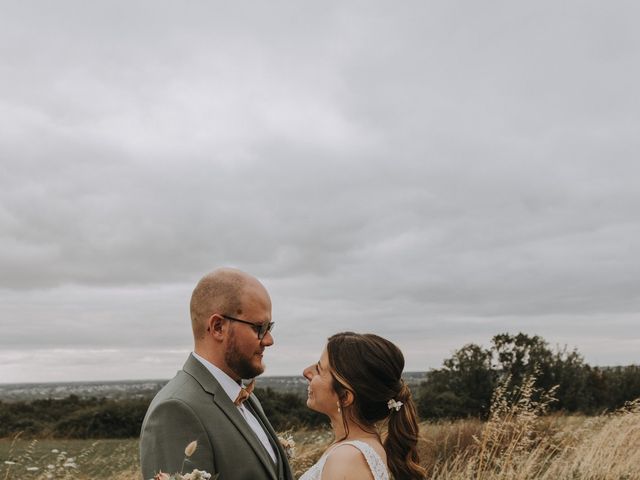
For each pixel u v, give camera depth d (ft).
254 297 10.80
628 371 72.49
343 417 9.86
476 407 64.54
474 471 23.16
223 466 9.76
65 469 18.75
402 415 9.98
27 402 99.76
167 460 9.43
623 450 27.40
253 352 10.77
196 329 10.91
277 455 11.30
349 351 9.90
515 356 67.00
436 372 71.05
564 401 63.82
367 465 8.88
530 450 25.79
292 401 78.23
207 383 10.36
